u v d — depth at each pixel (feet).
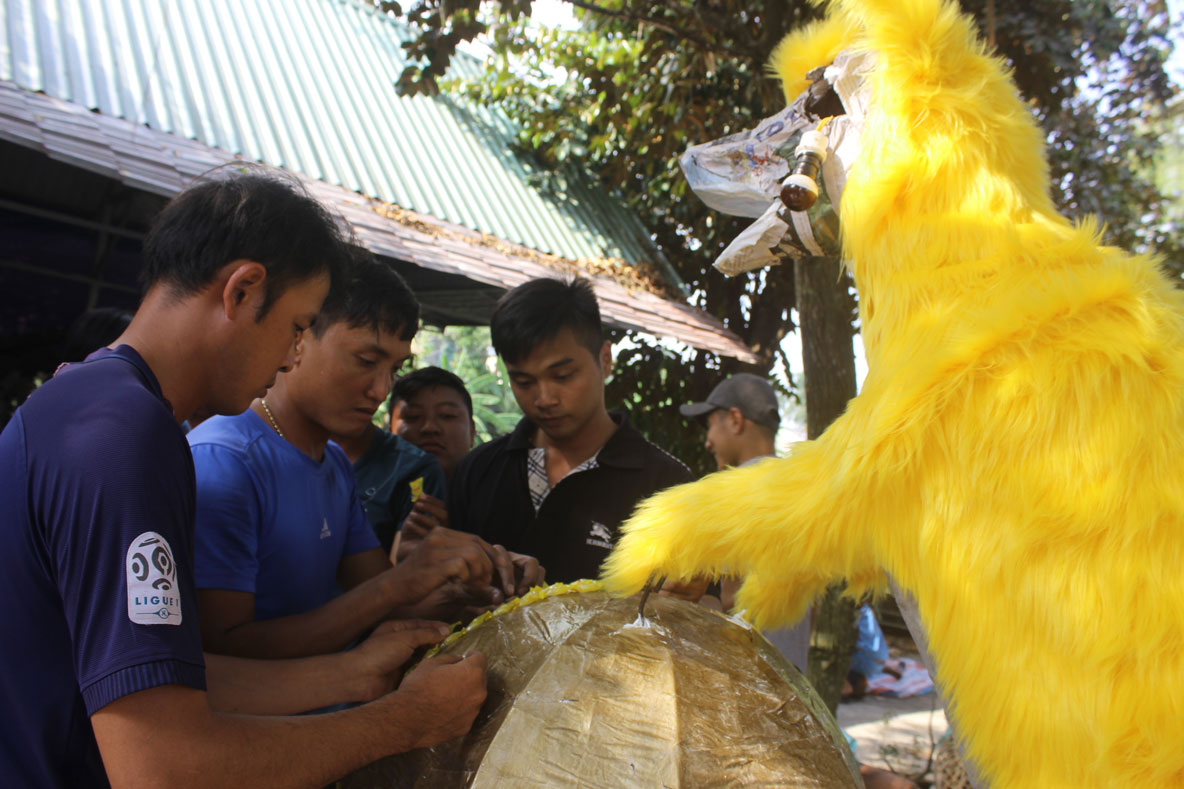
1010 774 4.33
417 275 18.19
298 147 19.07
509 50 23.07
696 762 4.03
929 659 5.04
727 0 17.84
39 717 3.82
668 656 4.58
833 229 5.71
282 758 3.80
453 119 24.82
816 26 6.08
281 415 6.41
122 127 14.84
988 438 4.28
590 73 24.35
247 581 5.51
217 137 17.30
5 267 16.92
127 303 18.90
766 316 26.61
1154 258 4.82
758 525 4.89
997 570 4.23
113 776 3.51
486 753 4.16
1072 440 4.12
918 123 4.96
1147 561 3.95
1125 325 4.32
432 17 13.57
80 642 3.60
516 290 8.03
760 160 5.99
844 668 12.70
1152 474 4.02
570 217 24.18
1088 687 4.01
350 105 21.95
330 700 5.09
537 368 7.75
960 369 4.42
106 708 3.50
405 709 4.21
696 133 24.34
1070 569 4.06
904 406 4.49
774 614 5.80
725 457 12.26
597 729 4.16
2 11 16.74
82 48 17.12
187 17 20.48
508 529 8.60
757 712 4.40
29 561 3.74
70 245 17.37
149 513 3.70
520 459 8.75
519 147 25.61
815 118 5.74
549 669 4.52
